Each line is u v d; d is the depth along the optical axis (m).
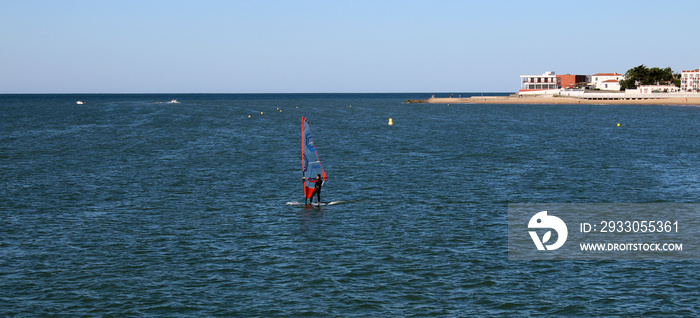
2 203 46.31
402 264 31.73
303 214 42.88
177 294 27.59
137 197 49.09
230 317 25.33
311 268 31.02
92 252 33.53
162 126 137.25
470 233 37.94
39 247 34.38
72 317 25.17
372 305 26.56
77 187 53.50
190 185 54.75
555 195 50.19
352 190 52.31
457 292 28.08
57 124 144.75
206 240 36.00
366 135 112.06
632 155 78.56
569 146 90.56
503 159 73.88
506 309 26.23
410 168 65.75
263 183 55.91
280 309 26.11
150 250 33.97
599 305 26.66
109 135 111.19
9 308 25.92
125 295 27.42
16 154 79.44
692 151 83.69
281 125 143.00
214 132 119.06
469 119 170.88
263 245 35.03
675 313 25.83
